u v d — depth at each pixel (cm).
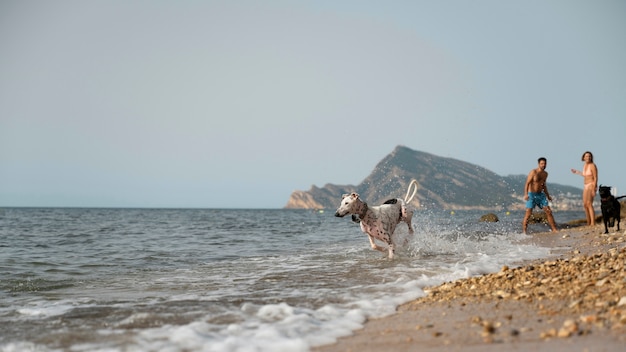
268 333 464
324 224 3444
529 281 635
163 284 802
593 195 1695
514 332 409
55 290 761
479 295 592
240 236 2038
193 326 498
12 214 6450
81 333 483
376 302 603
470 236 1502
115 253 1324
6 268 1023
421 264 951
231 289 738
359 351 402
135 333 480
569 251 1092
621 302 455
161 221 4103
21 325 517
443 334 429
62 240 1806
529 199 1611
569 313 460
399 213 1120
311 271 910
